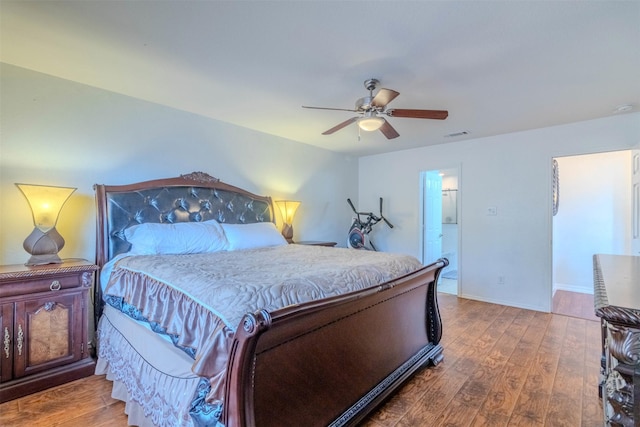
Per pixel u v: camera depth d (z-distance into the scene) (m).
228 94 2.89
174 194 3.19
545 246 3.94
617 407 0.91
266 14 1.72
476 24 1.80
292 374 1.43
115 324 2.27
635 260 1.92
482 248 4.41
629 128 3.38
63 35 1.95
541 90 2.73
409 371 2.21
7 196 2.36
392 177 5.44
